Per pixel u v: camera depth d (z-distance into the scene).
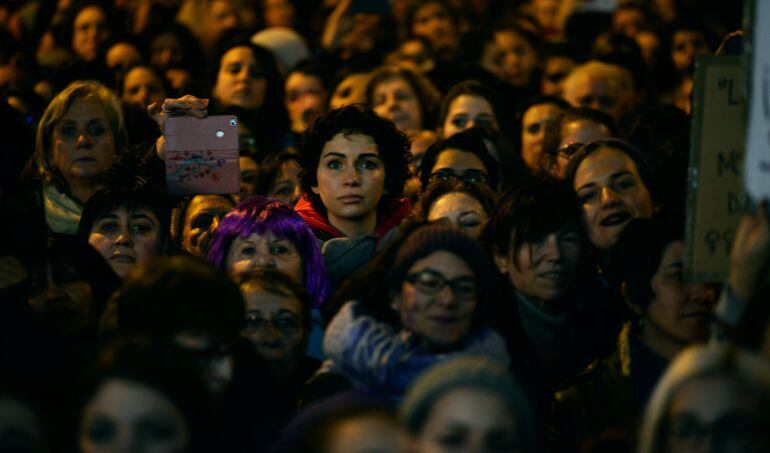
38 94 15.13
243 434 8.33
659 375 9.59
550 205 10.20
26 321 8.88
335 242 11.16
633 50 17.31
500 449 7.31
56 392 7.97
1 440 7.62
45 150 11.83
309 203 11.80
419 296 8.59
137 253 10.59
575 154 11.54
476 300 8.73
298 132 16.09
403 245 8.77
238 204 11.48
